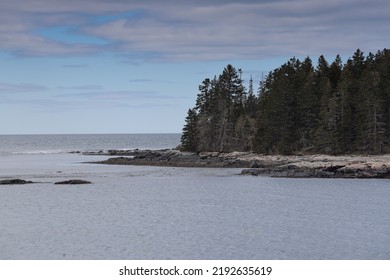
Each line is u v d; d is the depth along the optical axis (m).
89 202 63.53
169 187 79.69
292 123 129.25
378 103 117.88
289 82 133.00
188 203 62.84
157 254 37.88
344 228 46.91
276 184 82.81
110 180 90.12
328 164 97.44
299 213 55.06
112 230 45.97
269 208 58.75
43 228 46.88
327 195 69.56
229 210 57.28
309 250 39.00
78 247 39.81
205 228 46.88
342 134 119.06
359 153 117.06
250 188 77.88
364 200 64.81
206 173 102.19
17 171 108.19
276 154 126.31
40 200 65.00
